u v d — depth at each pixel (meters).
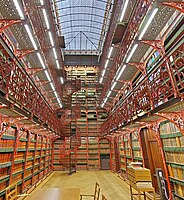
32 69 8.05
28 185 7.77
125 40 6.63
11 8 3.85
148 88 4.58
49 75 9.12
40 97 6.68
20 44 5.89
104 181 9.32
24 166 7.08
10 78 3.79
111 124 10.36
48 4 6.27
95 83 17.70
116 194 6.53
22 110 4.34
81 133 15.52
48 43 8.00
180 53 3.26
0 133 4.44
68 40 17.81
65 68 17.95
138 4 4.94
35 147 8.84
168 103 3.35
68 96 15.37
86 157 14.66
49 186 8.20
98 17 14.66
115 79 9.34
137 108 5.68
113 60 9.41
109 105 15.30
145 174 4.79
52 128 9.45
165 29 5.37
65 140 14.58
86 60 17.36
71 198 3.30
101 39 16.16
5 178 5.21
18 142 6.52
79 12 14.56
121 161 11.17
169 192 5.05
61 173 12.60
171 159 5.13
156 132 5.87
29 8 4.39
